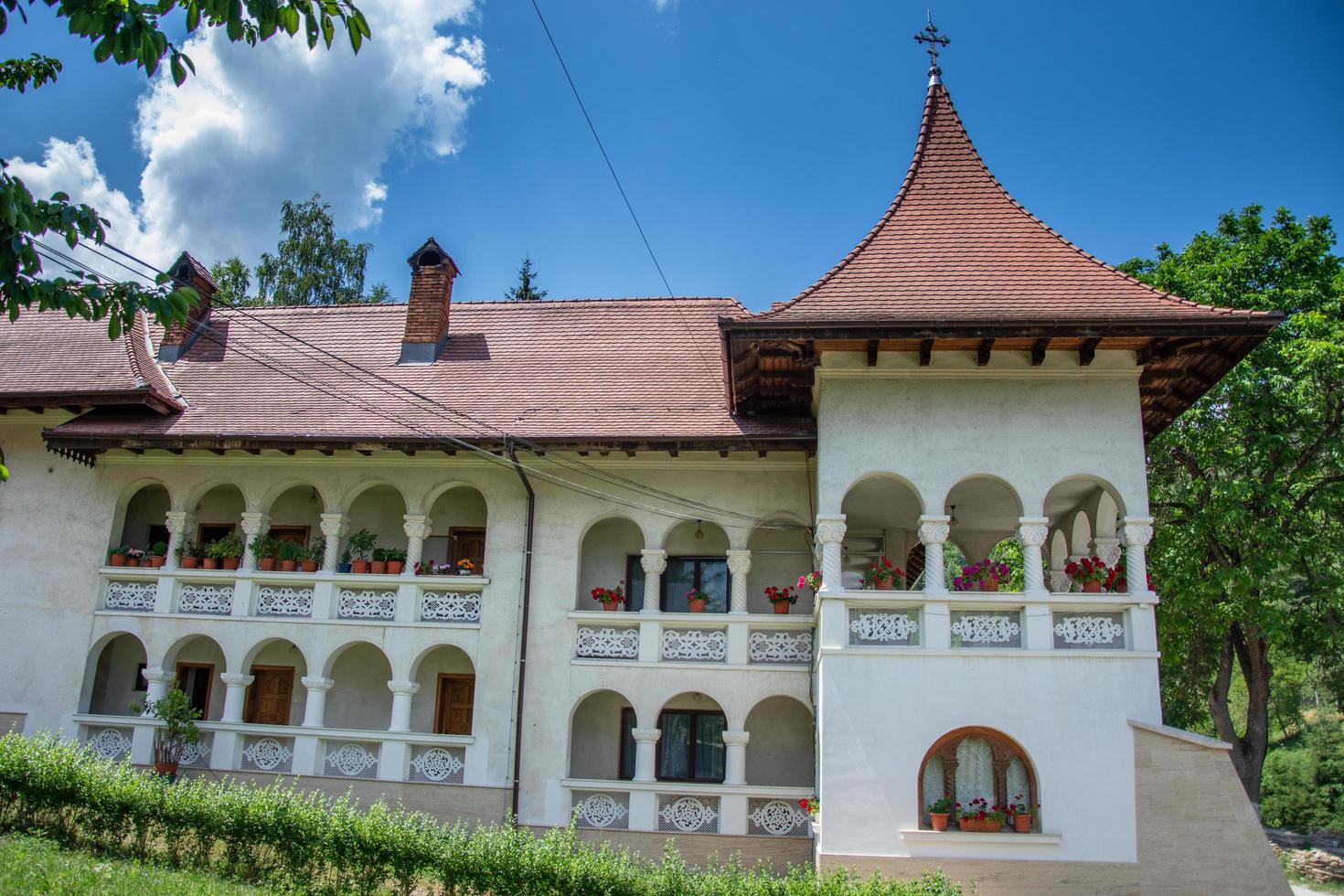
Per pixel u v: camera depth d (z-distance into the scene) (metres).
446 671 21.78
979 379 17.34
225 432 20.45
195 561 21.61
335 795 19.88
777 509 20.22
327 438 19.94
